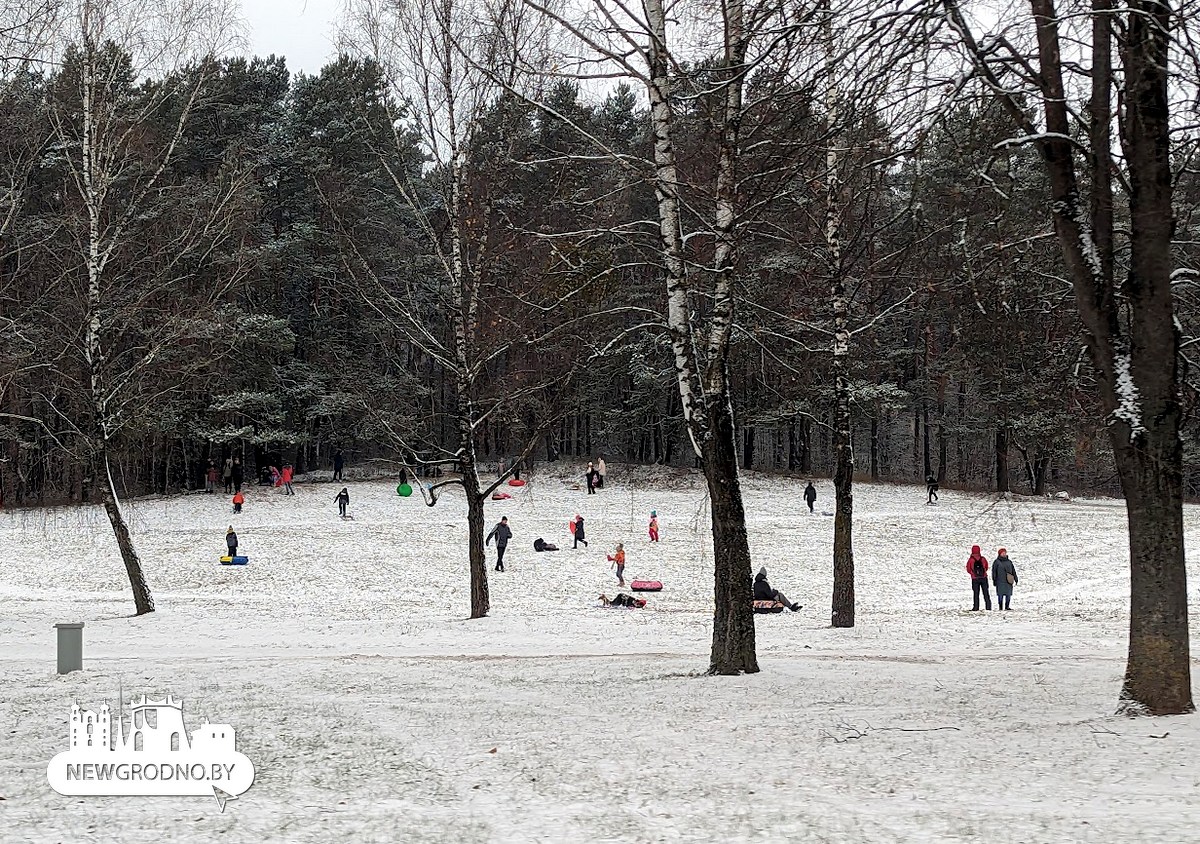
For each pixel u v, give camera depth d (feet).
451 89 74.43
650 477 197.67
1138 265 32.91
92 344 85.46
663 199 46.06
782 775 25.12
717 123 44.55
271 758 27.53
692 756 27.53
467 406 82.99
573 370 76.07
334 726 32.50
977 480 247.29
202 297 105.70
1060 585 109.19
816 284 73.31
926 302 53.62
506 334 80.02
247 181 102.42
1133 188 32.99
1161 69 30.01
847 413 74.18
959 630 73.61
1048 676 47.16
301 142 170.91
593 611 89.30
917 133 31.53
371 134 82.02
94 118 83.51
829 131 33.68
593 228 47.09
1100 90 33.09
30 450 154.20
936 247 45.29
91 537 139.74
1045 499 182.09
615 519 157.07
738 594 48.29
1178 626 32.76
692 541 139.03
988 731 30.66
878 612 88.28
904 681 44.83
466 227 78.84
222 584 111.75
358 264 90.58
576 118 55.01
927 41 28.66
